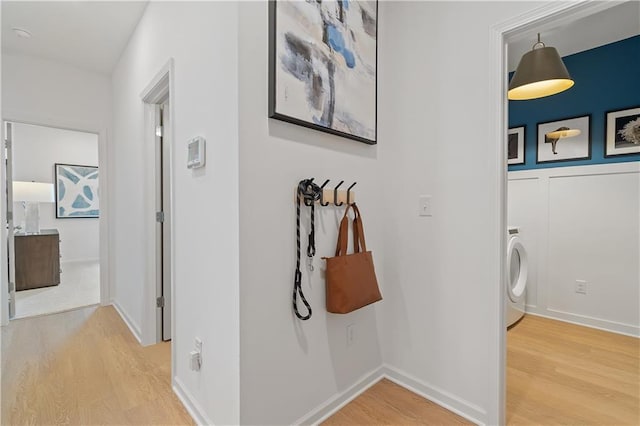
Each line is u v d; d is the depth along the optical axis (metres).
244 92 1.29
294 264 1.49
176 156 1.87
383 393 1.84
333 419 1.62
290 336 1.48
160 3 2.12
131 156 2.84
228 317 1.36
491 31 1.55
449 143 1.71
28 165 5.58
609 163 2.80
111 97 3.53
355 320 1.82
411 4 1.87
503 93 1.53
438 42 1.75
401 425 1.58
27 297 3.79
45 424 1.58
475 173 1.61
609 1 1.25
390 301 1.99
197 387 1.63
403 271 1.92
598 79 2.86
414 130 1.86
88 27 2.67
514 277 3.04
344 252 1.69
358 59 1.78
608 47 2.81
